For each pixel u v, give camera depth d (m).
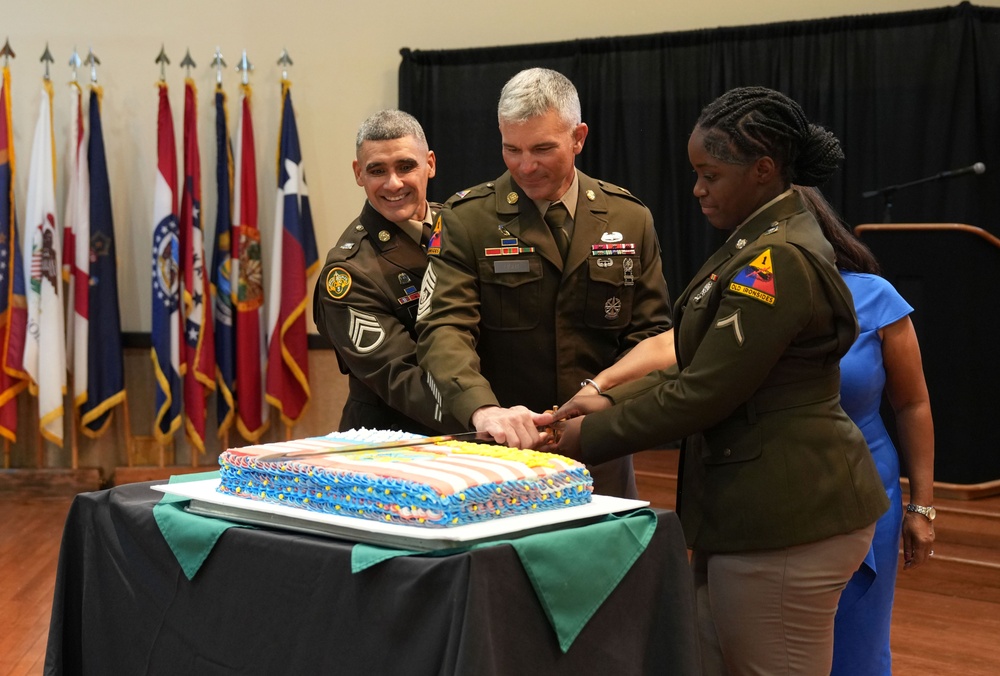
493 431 1.81
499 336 2.21
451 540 1.34
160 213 5.82
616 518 1.54
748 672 1.79
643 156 5.97
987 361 4.30
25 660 3.12
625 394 1.92
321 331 2.46
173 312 5.84
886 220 4.68
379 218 2.38
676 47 5.92
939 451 4.33
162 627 1.63
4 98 5.81
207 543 1.56
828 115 5.73
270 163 6.23
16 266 5.79
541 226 2.18
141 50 6.15
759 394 1.74
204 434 6.03
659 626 1.57
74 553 1.83
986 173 5.61
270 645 1.48
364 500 1.45
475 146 6.14
